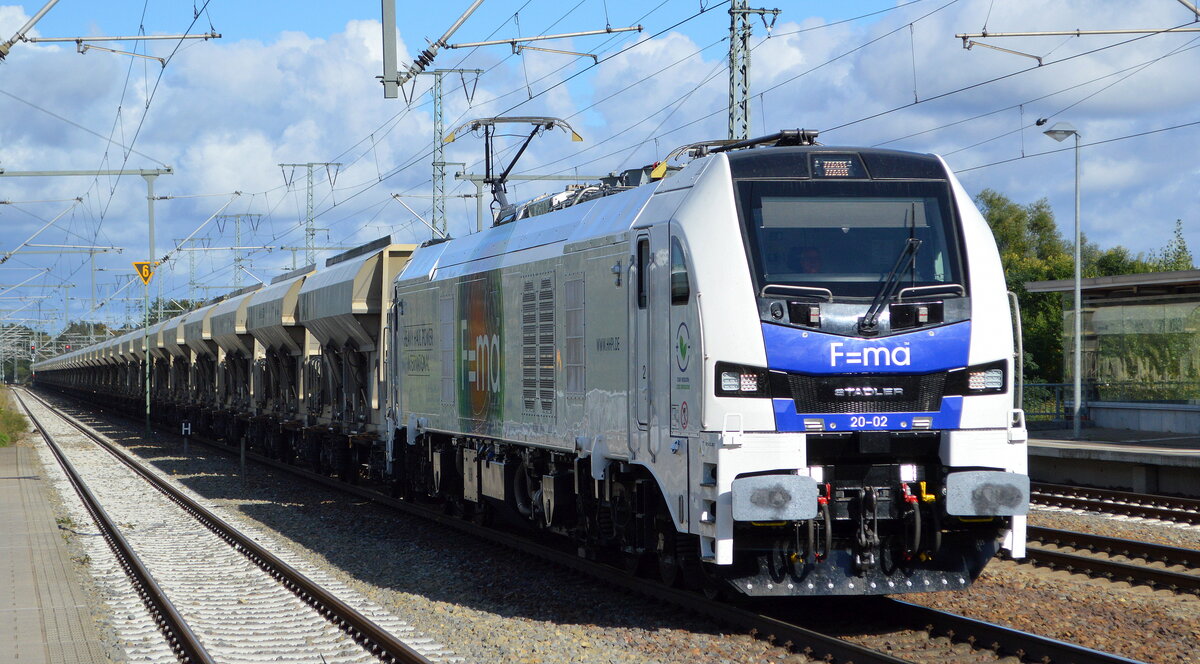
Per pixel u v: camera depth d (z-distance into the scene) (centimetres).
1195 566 1384
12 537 1828
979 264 1053
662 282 1090
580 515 1399
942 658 942
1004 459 1036
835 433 1009
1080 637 1009
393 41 1483
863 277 1030
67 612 1214
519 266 1483
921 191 1072
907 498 1016
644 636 1068
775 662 957
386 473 2236
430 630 1132
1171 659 934
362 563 1584
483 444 1662
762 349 999
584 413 1288
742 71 2469
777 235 1034
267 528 2005
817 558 1026
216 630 1152
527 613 1209
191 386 5031
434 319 1856
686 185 1095
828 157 1075
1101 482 2358
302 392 3209
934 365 1022
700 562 1162
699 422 1015
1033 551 1390
